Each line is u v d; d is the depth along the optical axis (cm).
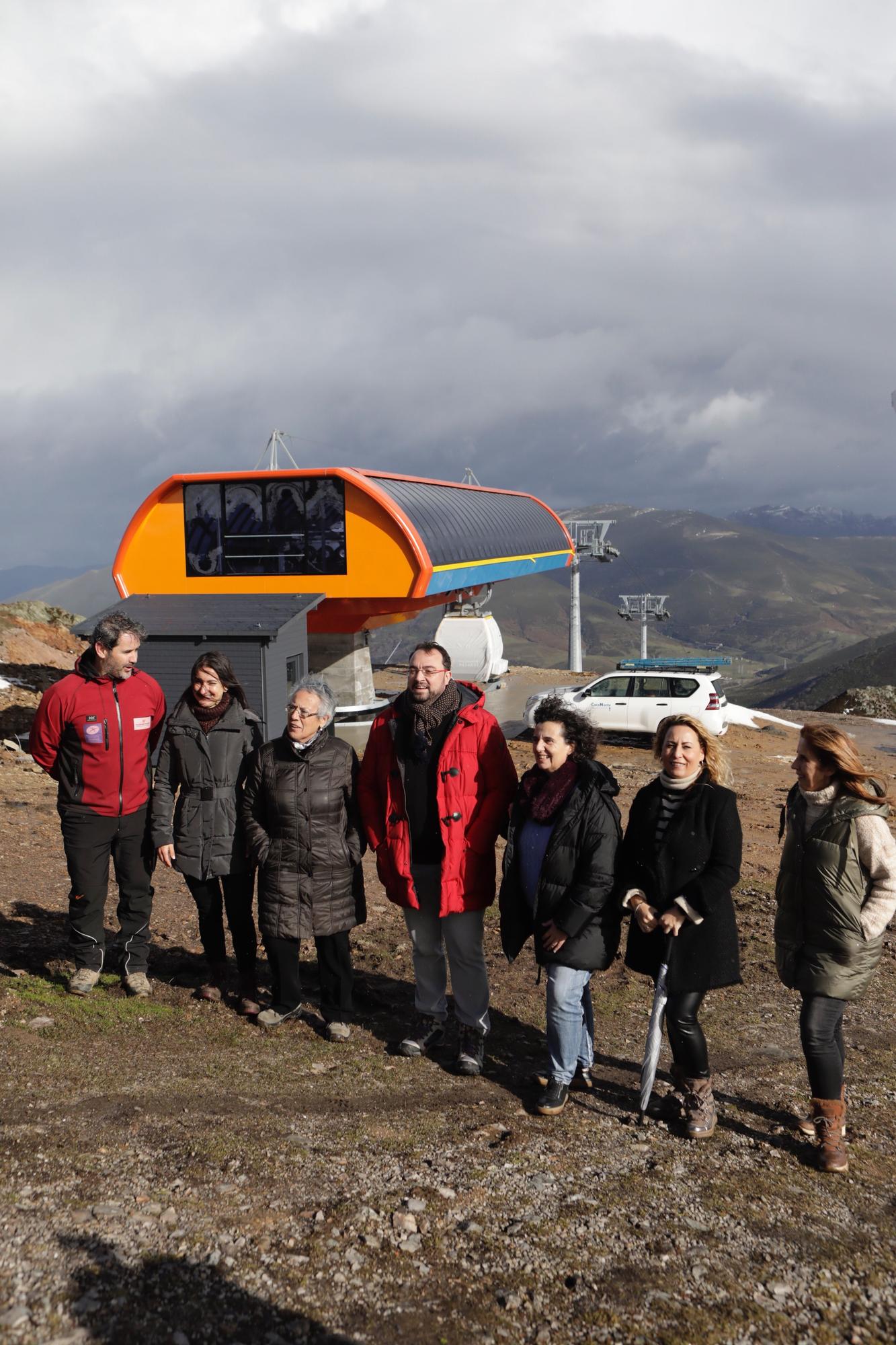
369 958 680
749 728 2477
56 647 2906
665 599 8006
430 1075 473
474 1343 262
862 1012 612
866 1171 395
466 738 457
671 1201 355
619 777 1616
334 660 2600
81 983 525
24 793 1203
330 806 486
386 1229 317
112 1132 369
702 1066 417
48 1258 275
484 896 465
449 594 3084
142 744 524
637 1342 268
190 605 1942
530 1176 367
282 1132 388
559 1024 429
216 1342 249
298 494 2286
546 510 4000
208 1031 501
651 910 412
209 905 531
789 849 407
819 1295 300
